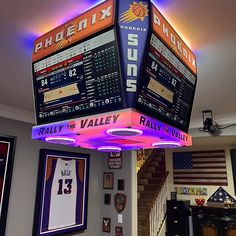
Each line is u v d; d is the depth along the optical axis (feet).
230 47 5.49
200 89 8.11
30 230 10.35
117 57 3.51
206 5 4.19
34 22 4.75
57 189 11.35
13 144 10.24
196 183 20.04
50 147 11.68
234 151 18.70
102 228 13.14
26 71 6.87
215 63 6.26
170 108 4.42
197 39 5.20
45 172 11.02
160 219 19.21
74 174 12.25
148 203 18.83
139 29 3.50
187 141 4.98
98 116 3.67
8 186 9.77
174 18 4.54
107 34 3.61
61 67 4.29
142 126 3.44
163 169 23.75
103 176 13.79
